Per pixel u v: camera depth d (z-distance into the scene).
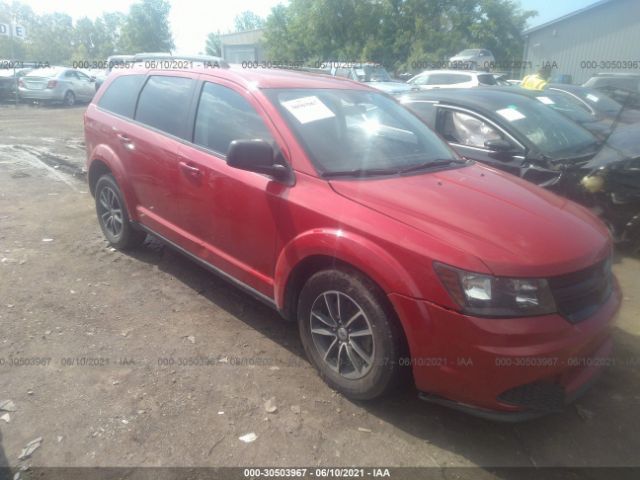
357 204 2.79
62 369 3.09
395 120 3.86
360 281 2.69
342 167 3.14
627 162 4.84
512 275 2.35
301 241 2.89
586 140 5.37
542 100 6.65
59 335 3.45
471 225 2.62
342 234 2.69
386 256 2.53
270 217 3.11
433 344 2.44
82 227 5.57
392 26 28.89
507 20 31.91
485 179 3.41
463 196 2.98
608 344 2.82
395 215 2.67
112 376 3.04
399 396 2.97
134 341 3.42
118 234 4.85
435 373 2.48
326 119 3.44
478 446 2.63
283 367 3.21
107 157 4.58
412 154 3.59
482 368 2.35
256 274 3.34
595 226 2.96
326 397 2.94
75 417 2.69
